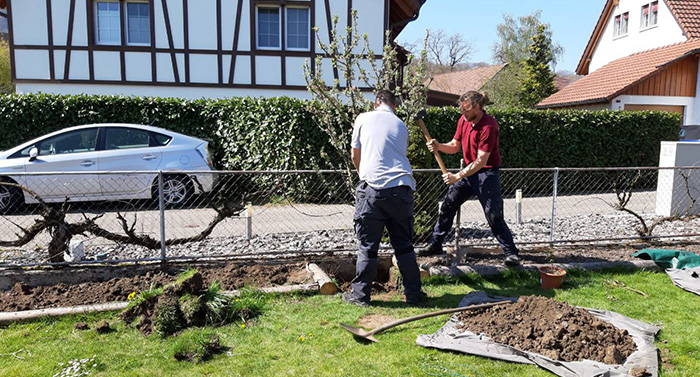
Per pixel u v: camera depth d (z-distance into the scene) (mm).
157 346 3428
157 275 4688
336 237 6355
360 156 4184
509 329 3553
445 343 3432
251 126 9680
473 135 4699
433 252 5371
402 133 4117
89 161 7973
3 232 6617
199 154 8484
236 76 13539
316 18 13500
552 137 11633
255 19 13414
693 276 4855
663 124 12344
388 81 5641
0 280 4473
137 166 8125
